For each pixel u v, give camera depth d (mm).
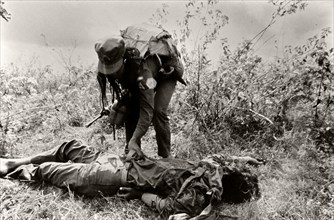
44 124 5676
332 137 5281
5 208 3742
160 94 4379
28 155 4938
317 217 3908
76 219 3682
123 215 3816
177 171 3873
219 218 3768
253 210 3906
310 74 5469
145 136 5480
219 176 3779
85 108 6117
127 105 4395
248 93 5539
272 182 4496
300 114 5539
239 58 5711
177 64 4289
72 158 4395
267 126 5523
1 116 5473
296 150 5070
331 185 4434
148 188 3951
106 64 3916
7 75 5277
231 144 5289
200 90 5645
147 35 4109
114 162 4070
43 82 7098
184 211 3631
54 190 4086
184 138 5211
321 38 5508
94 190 4004
